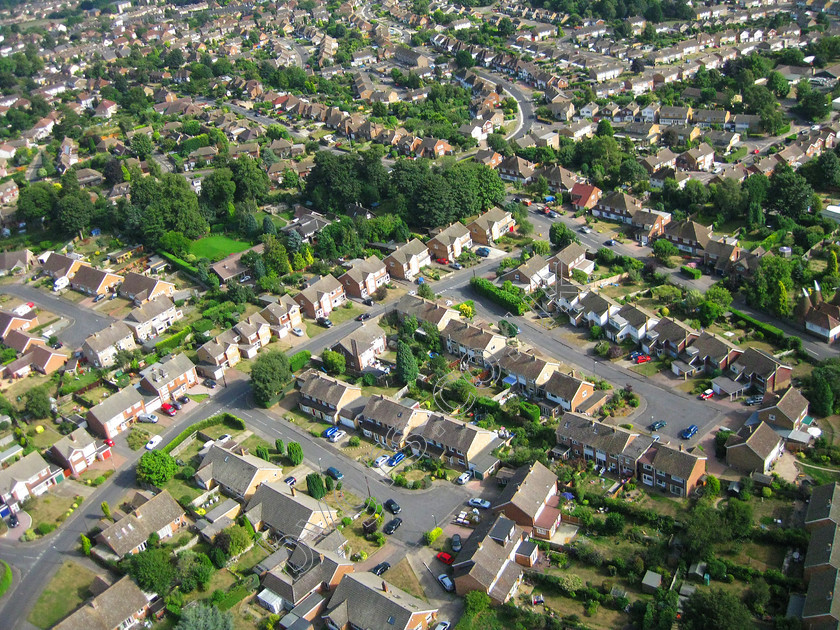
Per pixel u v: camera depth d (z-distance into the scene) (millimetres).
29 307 192250
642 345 157125
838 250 182000
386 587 106625
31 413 150250
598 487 124375
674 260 191250
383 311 180875
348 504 126062
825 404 132875
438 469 130625
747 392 142625
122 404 146875
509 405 141125
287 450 134500
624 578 107688
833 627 92312
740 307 170000
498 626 102625
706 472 122812
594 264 191375
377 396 142500
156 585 109000
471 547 110375
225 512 122375
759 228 197250
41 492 133750
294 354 162750
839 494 110875
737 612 94188
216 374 161375
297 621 104000
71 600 111750
